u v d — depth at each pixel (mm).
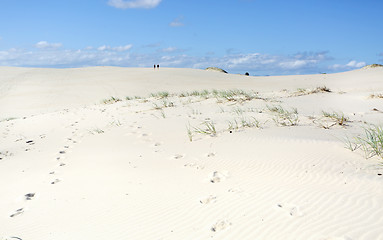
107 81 34875
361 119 9531
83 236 3896
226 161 6039
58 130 11836
